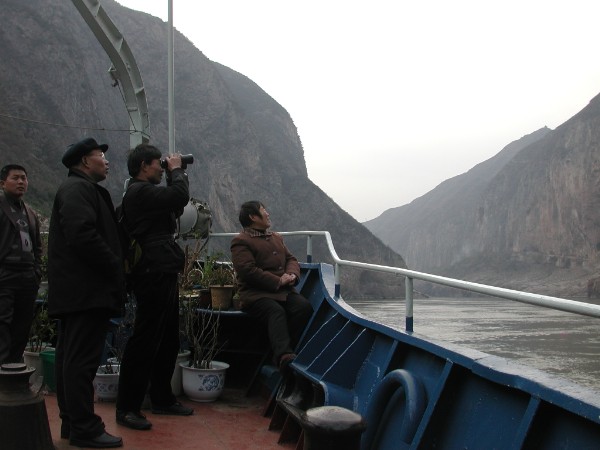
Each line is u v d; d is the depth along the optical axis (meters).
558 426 2.04
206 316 4.97
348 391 3.48
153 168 3.68
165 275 3.55
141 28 148.62
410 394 2.74
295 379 3.96
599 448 1.87
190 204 5.84
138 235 3.53
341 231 163.50
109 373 4.48
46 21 116.56
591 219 196.50
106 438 3.24
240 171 149.50
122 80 8.47
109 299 3.12
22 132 96.75
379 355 3.48
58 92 110.38
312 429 1.94
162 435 3.62
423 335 3.10
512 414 2.28
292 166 173.38
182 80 151.38
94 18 7.81
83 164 3.27
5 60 107.06
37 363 4.76
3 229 4.38
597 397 1.93
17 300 4.46
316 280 4.96
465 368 2.62
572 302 2.00
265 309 4.20
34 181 85.06
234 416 4.18
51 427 3.65
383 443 2.99
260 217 4.46
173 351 4.04
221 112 152.25
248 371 5.04
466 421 2.50
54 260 3.11
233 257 4.32
